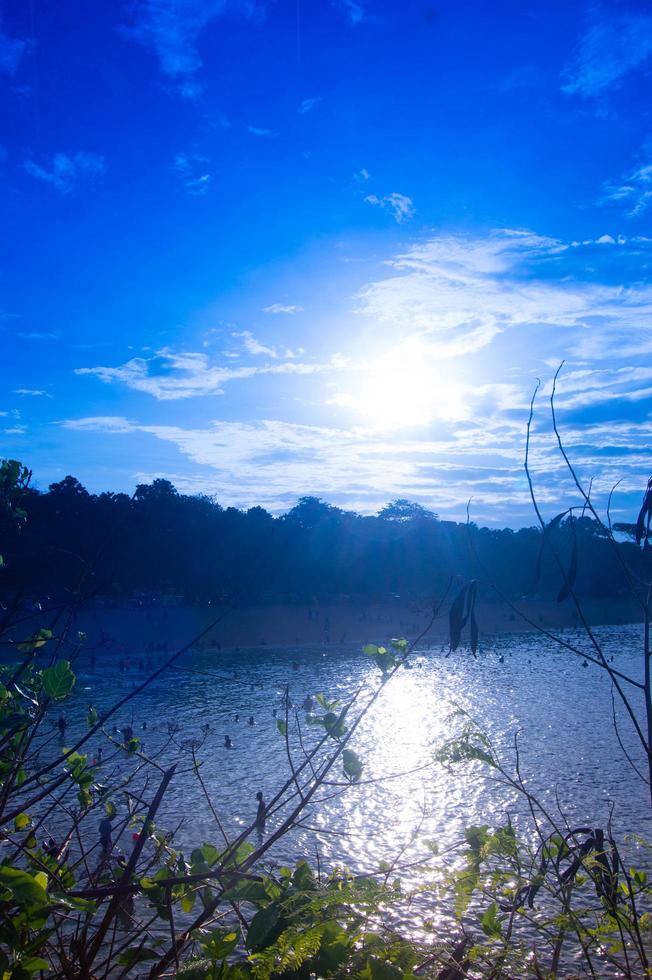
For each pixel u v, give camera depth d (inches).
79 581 141.2
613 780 1099.9
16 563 139.6
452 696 1980.8
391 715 1712.6
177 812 698.8
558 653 2797.7
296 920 87.0
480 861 102.0
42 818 137.6
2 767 125.3
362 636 3218.5
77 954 105.0
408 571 3698.3
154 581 2714.1
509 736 1456.7
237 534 2758.4
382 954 83.8
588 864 97.0
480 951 88.4
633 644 3006.9
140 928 115.3
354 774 119.6
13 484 145.0
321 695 130.2
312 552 3725.4
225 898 102.0
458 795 1018.7
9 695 126.7
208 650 2849.4
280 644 3078.2
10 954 87.6
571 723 1582.2
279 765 1073.5
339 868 108.3
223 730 1346.0
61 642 138.6
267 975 78.8
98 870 134.2
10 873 80.0
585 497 106.7
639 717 1625.2
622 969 94.2
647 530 104.3
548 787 1061.1
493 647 2947.8
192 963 86.5
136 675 2162.9
